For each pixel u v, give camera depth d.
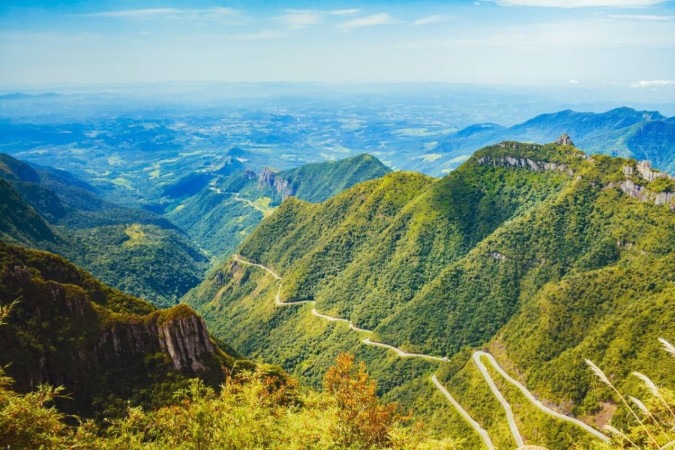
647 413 29.03
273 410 57.78
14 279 116.75
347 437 55.84
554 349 168.38
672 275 172.12
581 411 139.50
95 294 138.62
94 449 50.62
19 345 108.81
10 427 39.59
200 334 125.69
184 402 53.19
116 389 115.25
